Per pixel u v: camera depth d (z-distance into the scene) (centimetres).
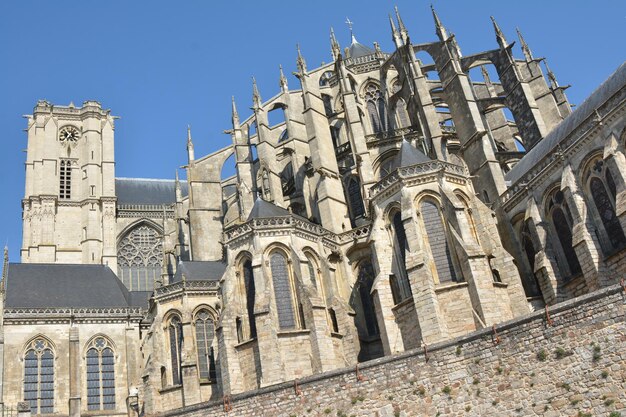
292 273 6069
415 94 7456
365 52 10262
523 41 8400
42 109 11119
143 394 6706
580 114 6050
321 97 8181
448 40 7425
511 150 8575
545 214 5903
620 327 3503
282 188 8569
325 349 5703
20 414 5981
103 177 10775
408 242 5622
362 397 4188
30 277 7744
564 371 3628
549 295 5600
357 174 7525
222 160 9156
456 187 5925
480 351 3947
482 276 5356
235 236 6225
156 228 10694
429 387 4031
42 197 10281
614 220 5169
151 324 7138
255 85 8256
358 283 6631
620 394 3416
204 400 6494
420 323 5350
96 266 8275
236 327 5956
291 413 4366
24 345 6981
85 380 7094
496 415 3784
